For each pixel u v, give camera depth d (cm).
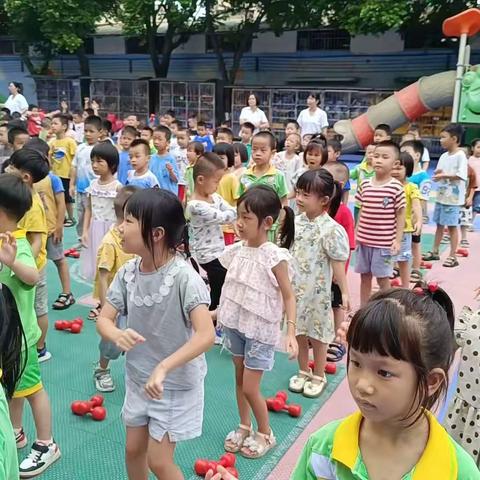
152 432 236
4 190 290
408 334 124
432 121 1692
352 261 744
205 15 1936
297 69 2019
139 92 2155
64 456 318
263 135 539
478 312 241
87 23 1981
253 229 317
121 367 431
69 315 534
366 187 500
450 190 715
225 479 159
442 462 131
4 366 193
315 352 397
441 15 1697
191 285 230
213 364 443
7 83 2578
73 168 731
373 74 1898
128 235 228
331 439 144
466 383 239
